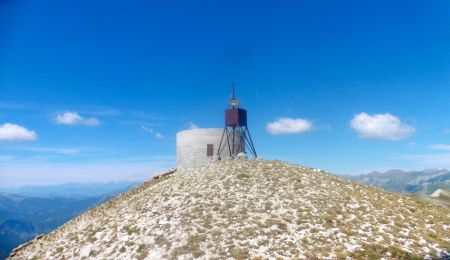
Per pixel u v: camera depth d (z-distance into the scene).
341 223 38.97
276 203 43.81
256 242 34.25
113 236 38.53
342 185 52.16
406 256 31.72
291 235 35.88
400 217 41.81
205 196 46.81
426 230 38.75
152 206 46.16
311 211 41.50
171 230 37.44
